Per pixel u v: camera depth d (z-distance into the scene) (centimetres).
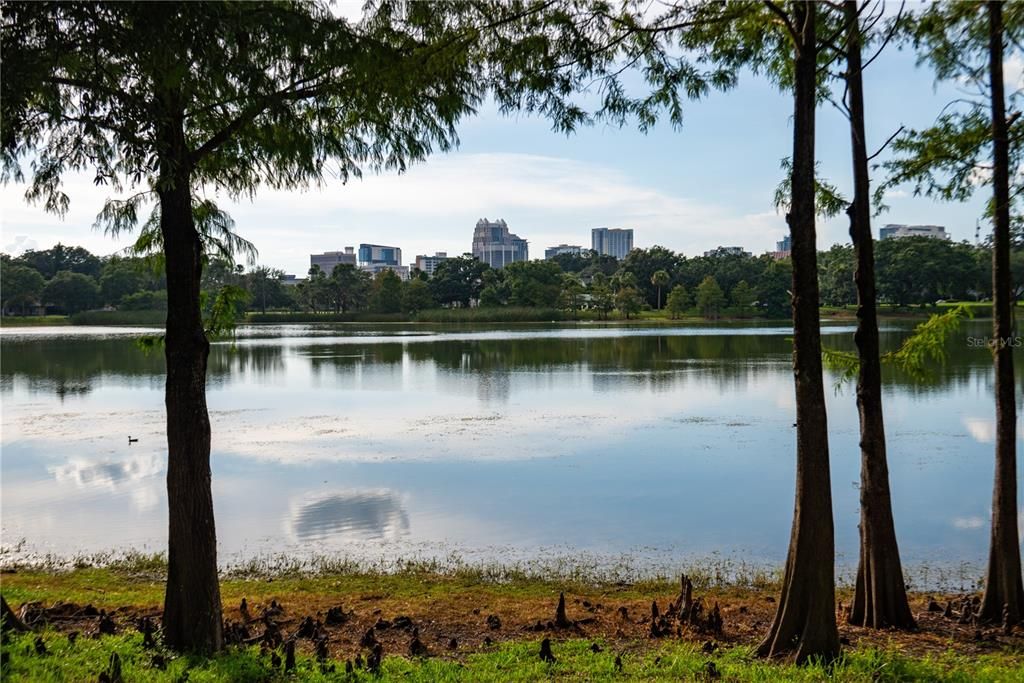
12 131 616
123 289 10112
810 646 688
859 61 816
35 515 1475
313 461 1936
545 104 768
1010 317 838
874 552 838
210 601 721
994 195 839
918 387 3108
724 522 1400
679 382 3547
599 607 940
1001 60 815
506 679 657
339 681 647
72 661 651
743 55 822
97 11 550
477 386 3500
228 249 780
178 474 713
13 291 9612
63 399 3083
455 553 1240
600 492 1619
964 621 848
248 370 4319
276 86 665
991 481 1633
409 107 731
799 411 694
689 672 665
